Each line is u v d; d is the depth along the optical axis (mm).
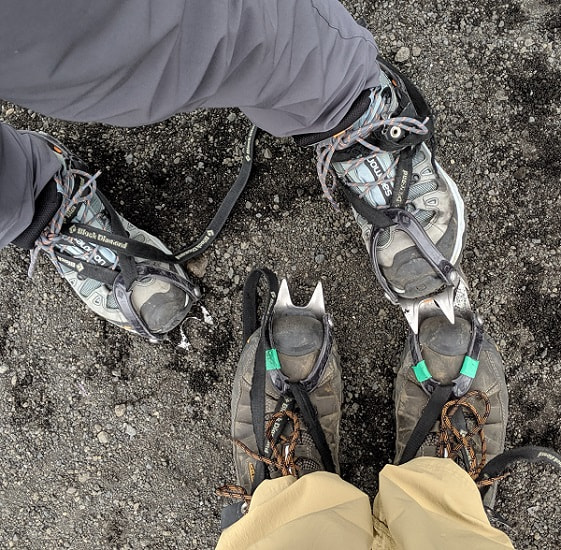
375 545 810
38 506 1162
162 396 1130
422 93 1065
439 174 985
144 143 1117
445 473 820
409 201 972
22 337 1141
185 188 1116
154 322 1062
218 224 1083
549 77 1045
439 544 673
